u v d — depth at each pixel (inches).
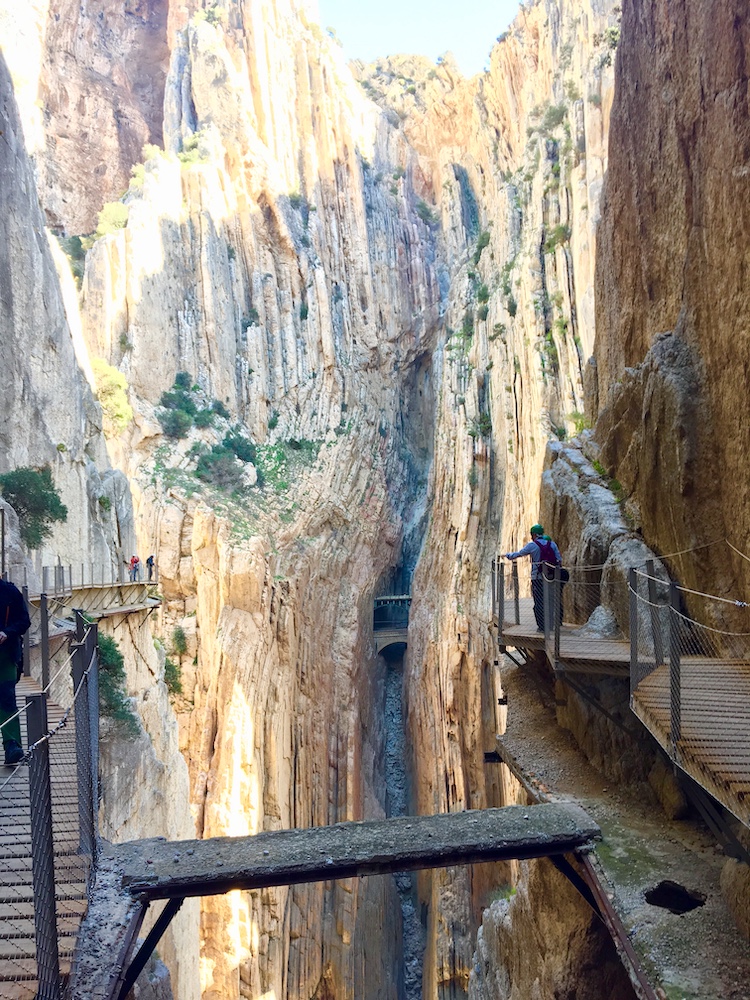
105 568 1197.1
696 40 433.4
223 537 1831.9
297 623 1955.0
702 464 398.6
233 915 1378.0
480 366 2112.5
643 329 546.9
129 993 282.0
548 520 613.9
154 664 1071.0
